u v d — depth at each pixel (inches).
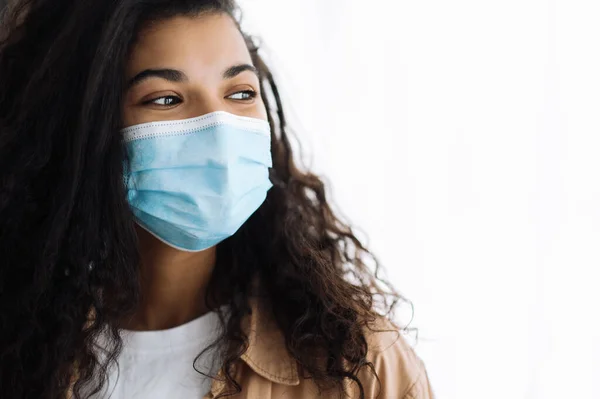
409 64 79.9
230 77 45.9
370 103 81.4
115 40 44.8
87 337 47.7
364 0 80.9
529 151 75.5
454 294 77.6
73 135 47.4
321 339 48.4
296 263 51.1
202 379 47.6
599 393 71.3
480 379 75.0
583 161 73.5
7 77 50.9
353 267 58.1
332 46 81.9
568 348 72.7
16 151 48.7
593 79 73.0
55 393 47.3
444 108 78.8
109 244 47.3
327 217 58.9
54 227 47.1
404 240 79.9
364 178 82.0
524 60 75.4
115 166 45.9
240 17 51.8
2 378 48.3
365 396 48.5
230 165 44.8
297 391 48.7
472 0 77.3
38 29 50.5
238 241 51.9
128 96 45.6
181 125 45.1
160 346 48.3
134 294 47.5
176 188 45.1
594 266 72.8
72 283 47.5
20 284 48.5
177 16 45.1
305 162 65.6
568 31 73.4
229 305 49.9
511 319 75.3
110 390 47.9
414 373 50.3
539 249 74.9
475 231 77.6
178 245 46.7
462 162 78.2
